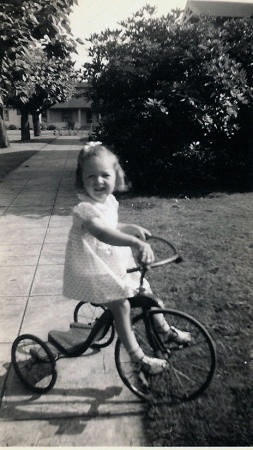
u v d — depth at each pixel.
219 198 8.91
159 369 2.63
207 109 8.94
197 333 3.36
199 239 5.95
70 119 60.28
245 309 3.78
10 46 8.15
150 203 8.40
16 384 2.90
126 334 2.56
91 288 2.47
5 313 3.89
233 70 9.05
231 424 2.43
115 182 2.61
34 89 27.06
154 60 9.30
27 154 19.70
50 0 8.16
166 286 4.32
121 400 2.70
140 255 2.30
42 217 7.52
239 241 5.84
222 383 2.77
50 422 2.53
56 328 3.61
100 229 2.37
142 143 9.51
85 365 3.08
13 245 5.91
